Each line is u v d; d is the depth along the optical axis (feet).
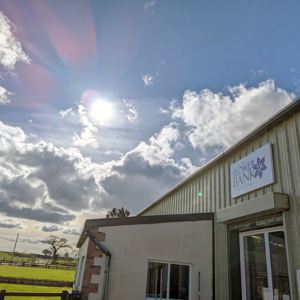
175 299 21.84
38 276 71.10
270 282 18.76
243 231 22.30
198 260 23.17
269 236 19.51
